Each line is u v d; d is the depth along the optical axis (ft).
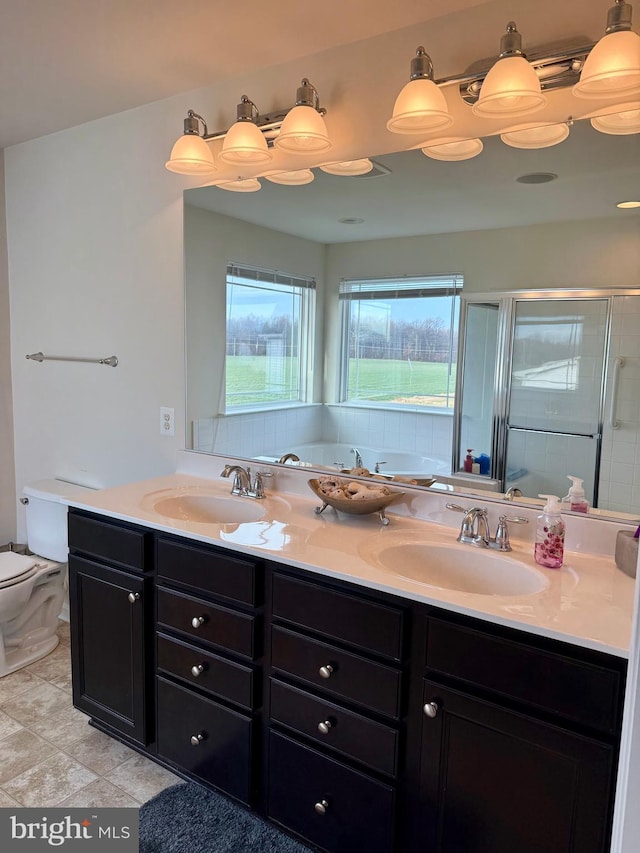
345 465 6.97
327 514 6.43
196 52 6.42
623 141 5.03
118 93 7.55
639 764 2.53
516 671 4.04
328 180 6.66
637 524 5.17
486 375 5.98
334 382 6.97
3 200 10.08
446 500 6.11
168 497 7.06
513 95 4.83
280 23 5.78
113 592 6.51
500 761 4.16
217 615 5.63
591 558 5.21
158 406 8.41
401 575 5.08
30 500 9.56
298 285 7.07
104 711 6.79
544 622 3.94
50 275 9.57
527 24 5.16
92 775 6.31
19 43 6.24
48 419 10.02
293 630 5.14
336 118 6.41
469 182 5.83
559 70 4.97
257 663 5.43
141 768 6.44
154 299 8.24
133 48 6.35
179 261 7.91
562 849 3.96
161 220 8.02
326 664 4.93
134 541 6.24
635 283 5.11
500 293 5.83
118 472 9.06
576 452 5.50
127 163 8.28
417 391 6.43
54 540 9.34
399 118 5.27
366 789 4.79
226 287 7.60
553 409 5.62
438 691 4.37
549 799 3.98
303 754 5.16
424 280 6.27
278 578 5.18
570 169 5.30
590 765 3.80
